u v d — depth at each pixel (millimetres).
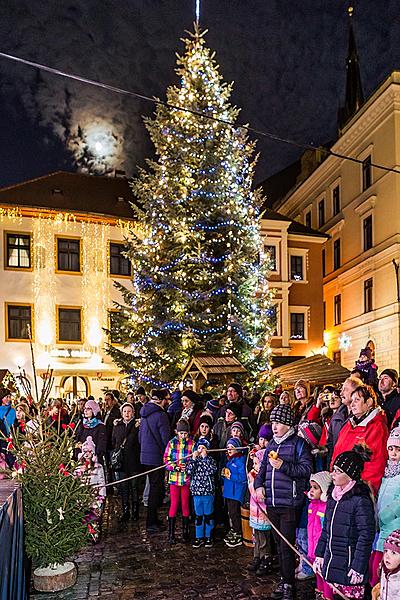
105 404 12883
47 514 6055
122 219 29297
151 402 8711
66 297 27844
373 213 28641
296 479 5617
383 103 27250
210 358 15602
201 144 18547
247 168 19719
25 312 27000
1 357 26266
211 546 7637
